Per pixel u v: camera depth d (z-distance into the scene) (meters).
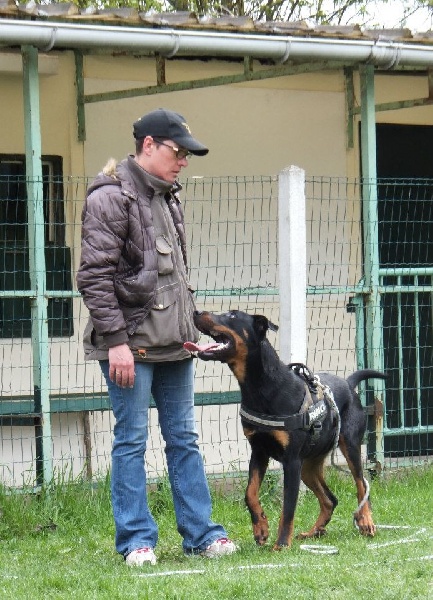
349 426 9.99
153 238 8.67
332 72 14.46
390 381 14.77
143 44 10.88
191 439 9.12
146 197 8.71
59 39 10.58
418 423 13.78
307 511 11.19
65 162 13.25
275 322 14.06
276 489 11.82
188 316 8.91
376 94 14.65
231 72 14.00
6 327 12.78
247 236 13.95
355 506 11.33
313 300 12.84
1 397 12.41
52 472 11.21
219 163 13.92
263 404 9.12
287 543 9.20
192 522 9.08
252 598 7.40
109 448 13.12
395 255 14.05
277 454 9.30
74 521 10.80
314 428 9.27
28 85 11.14
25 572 8.73
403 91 14.81
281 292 11.59
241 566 8.38
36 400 11.28
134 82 13.64
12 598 7.69
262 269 14.00
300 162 14.32
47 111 13.13
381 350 12.68
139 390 8.71
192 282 13.70
